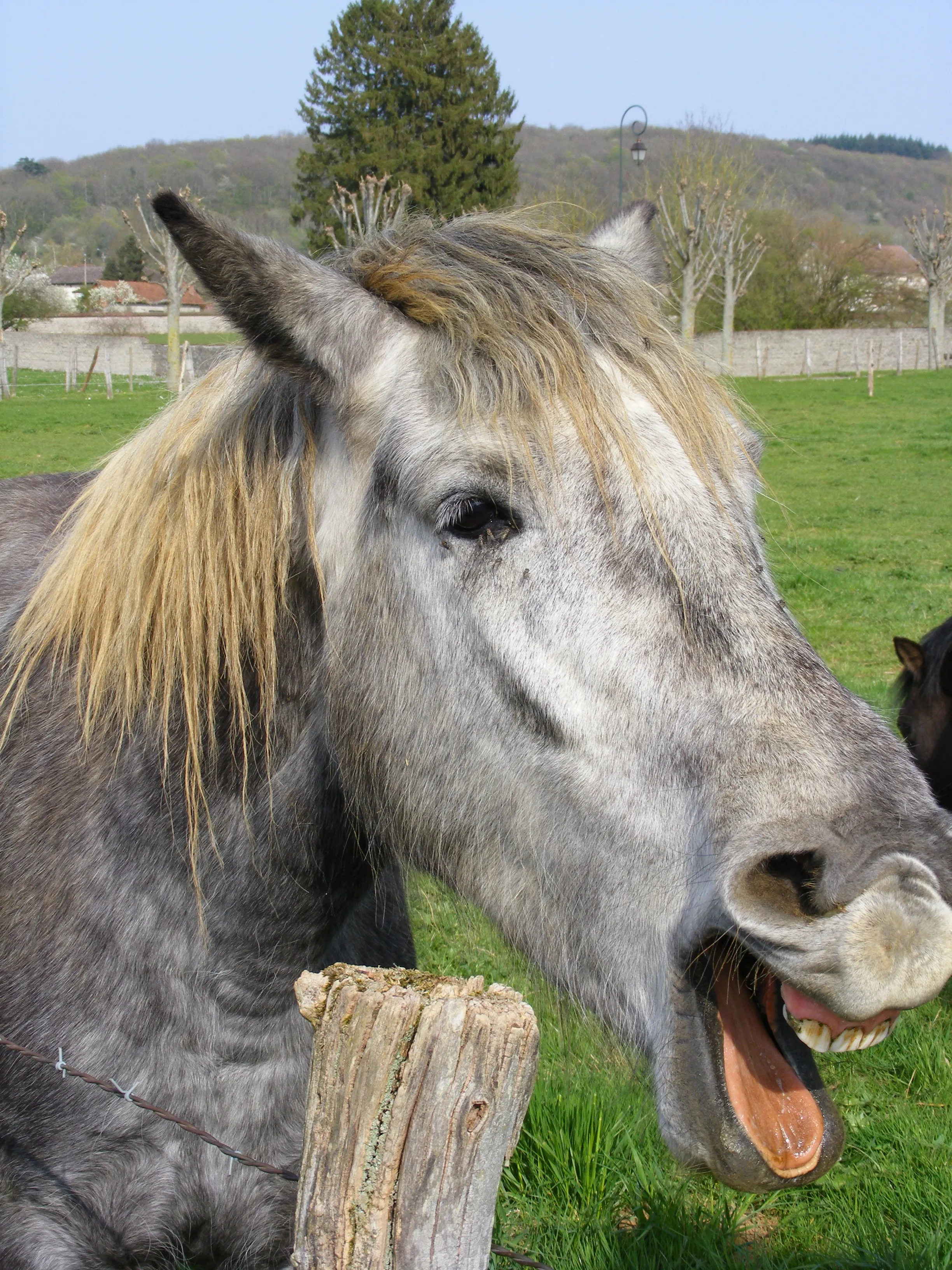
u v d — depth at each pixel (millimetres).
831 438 25781
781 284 55312
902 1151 3754
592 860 1812
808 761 1619
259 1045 2248
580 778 1792
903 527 15977
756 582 1798
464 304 1951
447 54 28406
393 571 1963
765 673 1702
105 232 116500
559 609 1792
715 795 1660
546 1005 2232
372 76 29094
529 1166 3506
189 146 133000
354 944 2570
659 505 1785
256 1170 2258
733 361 50188
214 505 2180
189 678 2148
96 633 2260
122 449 2426
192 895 2182
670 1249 3166
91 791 2252
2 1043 2006
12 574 2807
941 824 1586
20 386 39344
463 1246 1460
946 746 6191
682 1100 1706
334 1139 1455
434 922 4746
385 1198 1439
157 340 49094
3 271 36594
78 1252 2180
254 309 1945
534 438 1816
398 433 1917
